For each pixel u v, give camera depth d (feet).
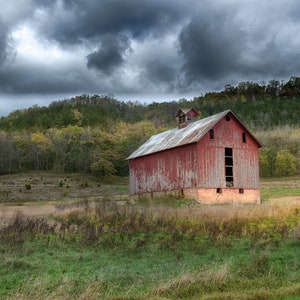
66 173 321.73
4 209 134.92
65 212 96.73
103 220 78.54
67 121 467.52
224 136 130.00
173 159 135.13
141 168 154.40
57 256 50.72
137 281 39.24
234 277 40.68
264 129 444.14
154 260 48.47
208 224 66.90
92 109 531.09
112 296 35.01
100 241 58.85
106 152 310.65
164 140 149.18
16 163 345.51
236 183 129.39
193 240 58.18
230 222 68.28
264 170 284.61
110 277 40.34
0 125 515.91
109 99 601.21
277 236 60.39
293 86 637.71
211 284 38.17
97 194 229.45
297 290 36.65
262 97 620.08
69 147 360.28
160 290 36.40
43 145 355.97
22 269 44.09
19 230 67.05
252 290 36.96
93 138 347.36
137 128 425.69
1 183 267.18
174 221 71.00
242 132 133.69
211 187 124.67
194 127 138.00
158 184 142.61
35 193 233.14
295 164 291.17
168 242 56.29
